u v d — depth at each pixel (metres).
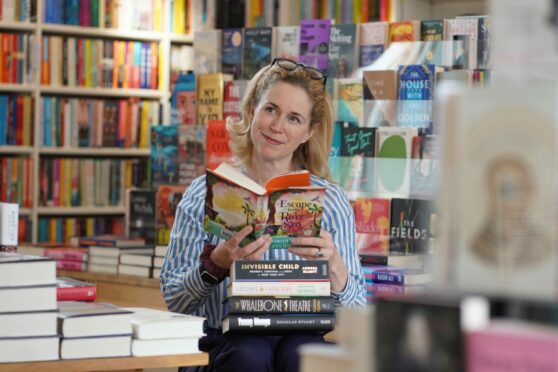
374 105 4.35
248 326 3.04
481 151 1.17
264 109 3.40
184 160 4.98
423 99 4.22
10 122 6.28
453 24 4.40
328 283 3.10
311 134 3.52
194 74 5.14
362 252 4.25
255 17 6.47
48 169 6.39
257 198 2.98
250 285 3.06
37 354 2.51
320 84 3.47
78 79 6.46
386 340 1.22
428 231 4.09
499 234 1.16
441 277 1.19
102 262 4.86
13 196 6.28
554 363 1.08
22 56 6.28
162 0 6.70
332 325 3.07
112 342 2.60
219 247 3.09
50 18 6.37
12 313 2.49
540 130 1.14
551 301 1.12
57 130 6.41
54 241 6.43
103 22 6.53
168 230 4.88
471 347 1.14
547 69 1.17
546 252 1.13
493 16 1.20
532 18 1.17
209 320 3.33
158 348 2.65
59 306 2.79
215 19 6.68
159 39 6.71
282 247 3.07
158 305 4.55
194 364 2.69
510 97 1.16
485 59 4.27
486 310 1.17
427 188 4.14
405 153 4.19
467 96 1.18
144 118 6.66
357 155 4.30
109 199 6.59
